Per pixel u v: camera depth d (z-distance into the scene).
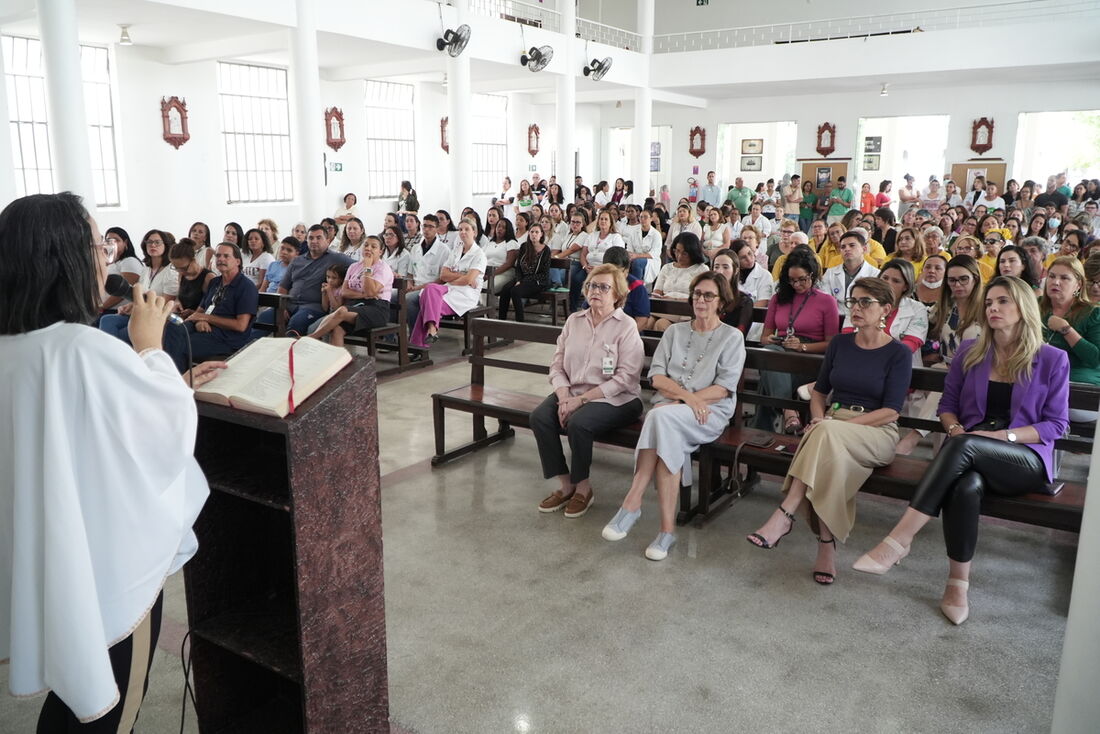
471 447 4.86
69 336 1.51
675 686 2.61
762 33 19.44
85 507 1.52
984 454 3.03
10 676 1.56
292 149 14.99
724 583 3.30
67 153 7.91
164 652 2.79
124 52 12.00
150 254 7.16
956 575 3.03
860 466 3.27
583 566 3.44
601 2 21.14
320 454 1.82
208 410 1.85
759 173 24.16
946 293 4.82
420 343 7.24
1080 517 2.96
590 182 22.52
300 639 1.84
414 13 11.38
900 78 15.17
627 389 3.97
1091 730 1.68
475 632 2.92
